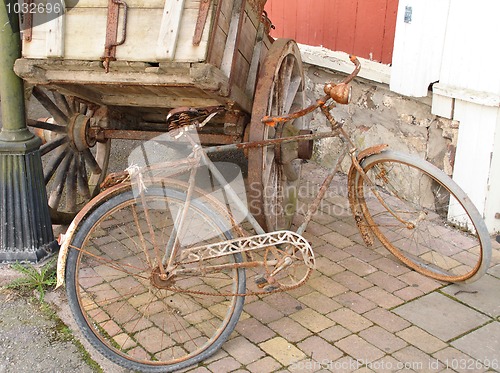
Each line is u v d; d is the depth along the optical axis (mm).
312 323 3252
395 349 3049
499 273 3680
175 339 3170
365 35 4762
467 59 3877
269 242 3031
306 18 5301
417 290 3523
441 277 3590
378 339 3123
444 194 4289
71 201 4137
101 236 4074
